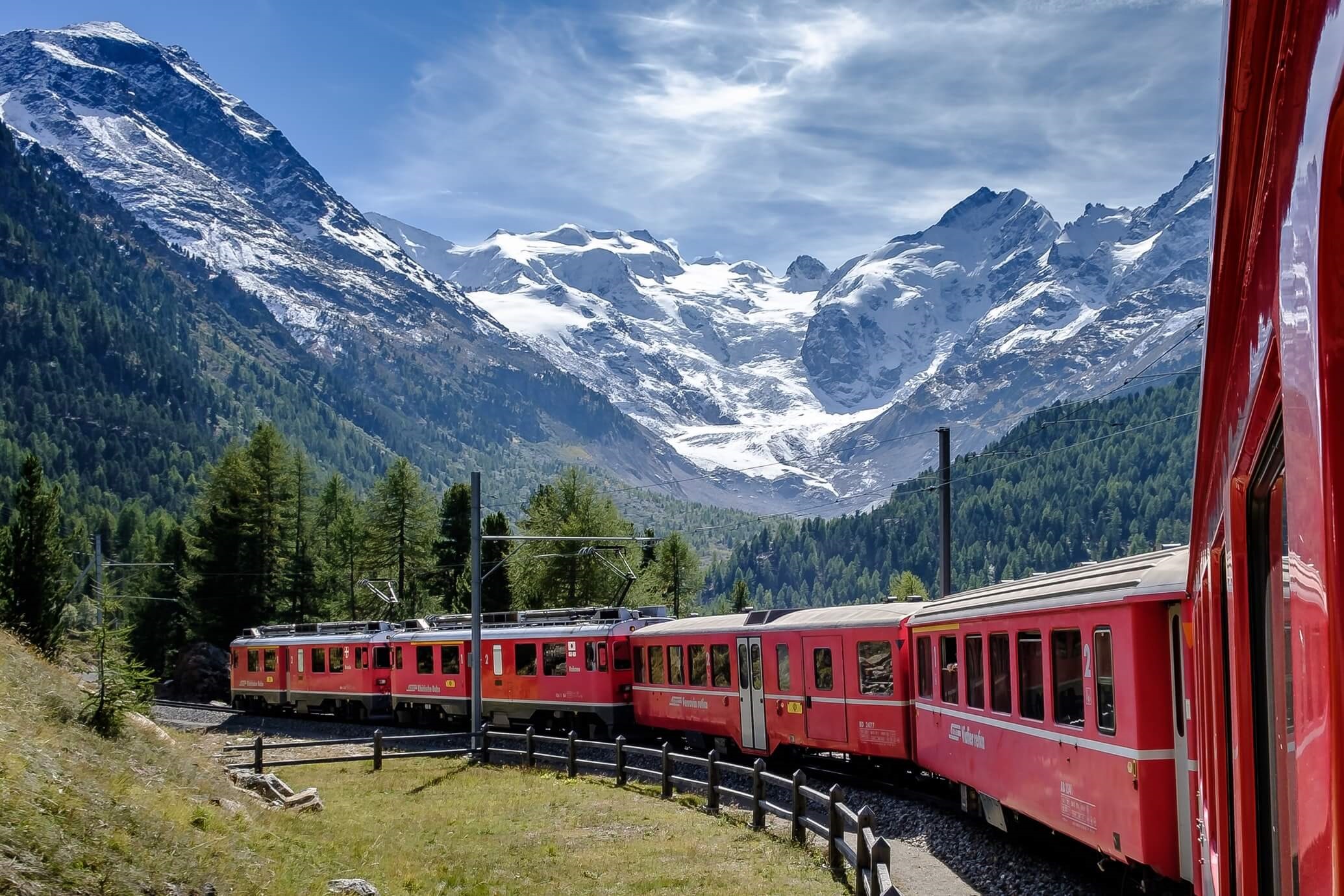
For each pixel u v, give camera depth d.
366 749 39.69
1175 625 11.63
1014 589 17.61
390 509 84.81
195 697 74.69
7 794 11.30
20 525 43.62
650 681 36.19
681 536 85.81
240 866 13.49
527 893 17.11
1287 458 2.64
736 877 17.45
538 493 85.62
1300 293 2.35
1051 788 14.90
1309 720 2.51
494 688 42.59
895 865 18.34
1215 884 6.60
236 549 84.00
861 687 25.58
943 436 32.38
